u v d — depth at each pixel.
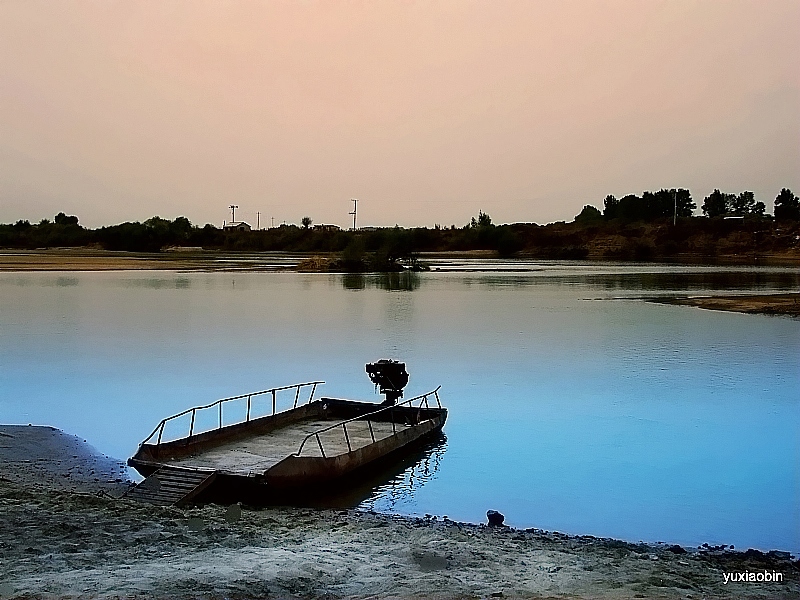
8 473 17.75
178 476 15.80
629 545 13.45
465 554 11.84
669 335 45.41
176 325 50.31
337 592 9.56
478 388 30.25
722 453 20.84
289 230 193.88
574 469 19.16
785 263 140.88
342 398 28.22
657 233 179.50
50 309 59.00
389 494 17.00
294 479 15.95
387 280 93.75
